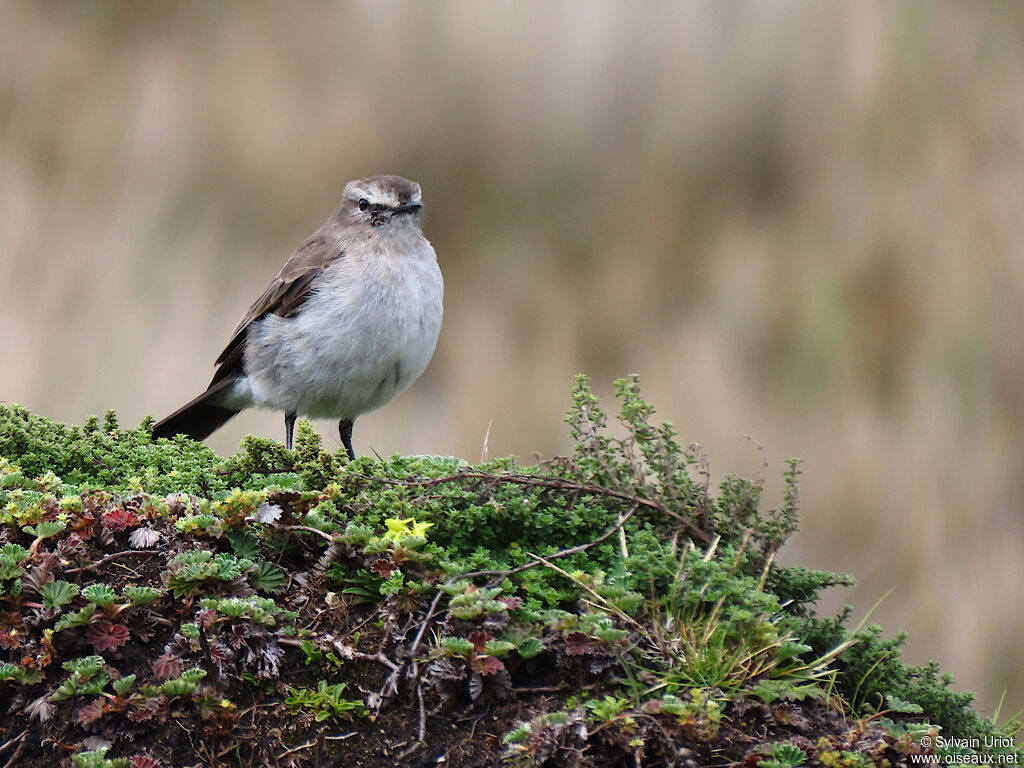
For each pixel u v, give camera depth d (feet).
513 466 24.00
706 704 17.76
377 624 19.19
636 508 22.59
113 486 24.61
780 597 22.04
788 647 19.13
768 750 17.42
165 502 21.09
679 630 19.39
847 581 22.07
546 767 17.11
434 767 17.42
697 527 22.47
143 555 19.93
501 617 18.93
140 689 17.74
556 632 18.89
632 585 20.43
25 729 17.48
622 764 17.39
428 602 19.51
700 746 17.53
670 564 20.52
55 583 18.84
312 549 20.58
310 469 24.22
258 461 24.68
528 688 18.53
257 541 20.39
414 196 32.96
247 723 17.78
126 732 17.38
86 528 20.10
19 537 20.04
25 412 26.48
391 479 22.79
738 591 19.67
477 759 17.52
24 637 18.35
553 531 22.07
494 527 22.04
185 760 17.28
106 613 18.40
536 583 20.53
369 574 19.76
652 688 18.43
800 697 18.57
